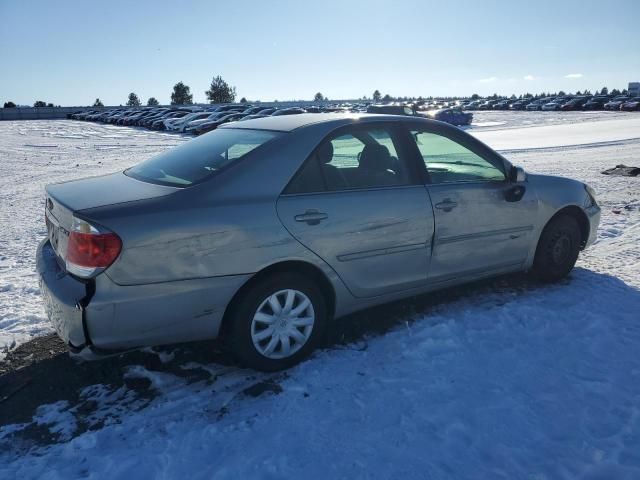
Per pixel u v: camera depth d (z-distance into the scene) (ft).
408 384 10.77
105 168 55.57
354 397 10.38
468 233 13.73
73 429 9.67
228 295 10.56
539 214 15.20
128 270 9.63
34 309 15.07
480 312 14.12
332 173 11.89
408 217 12.54
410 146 13.21
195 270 10.16
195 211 10.19
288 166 11.34
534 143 69.82
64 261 10.44
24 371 11.71
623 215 25.04
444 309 14.47
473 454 8.65
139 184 11.42
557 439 9.01
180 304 10.16
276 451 8.82
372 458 8.59
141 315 9.89
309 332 11.71
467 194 13.61
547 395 10.26
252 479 8.14
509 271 15.26
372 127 12.81
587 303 14.60
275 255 10.85
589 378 10.85
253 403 10.34
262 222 10.69
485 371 11.18
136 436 9.40
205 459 8.71
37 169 55.83
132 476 8.34
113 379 11.37
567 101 209.97
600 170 40.75
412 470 8.30
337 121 12.41
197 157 12.21
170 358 12.19
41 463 8.73
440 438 9.05
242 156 11.21
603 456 8.54
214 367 11.80
